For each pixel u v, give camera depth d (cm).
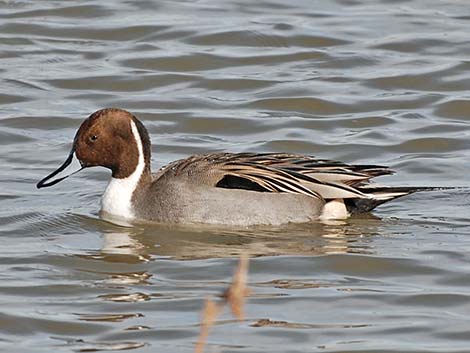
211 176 1600
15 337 1280
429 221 1620
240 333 1273
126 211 1619
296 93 2162
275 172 1598
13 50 2358
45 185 1631
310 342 1256
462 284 1420
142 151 1625
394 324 1303
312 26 2475
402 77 2231
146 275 1441
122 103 2125
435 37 2417
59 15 2525
